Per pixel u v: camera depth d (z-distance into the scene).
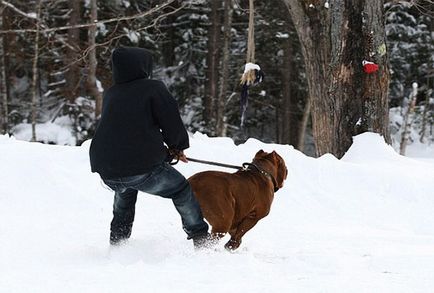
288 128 35.91
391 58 38.16
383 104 14.62
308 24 14.98
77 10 30.12
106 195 9.91
